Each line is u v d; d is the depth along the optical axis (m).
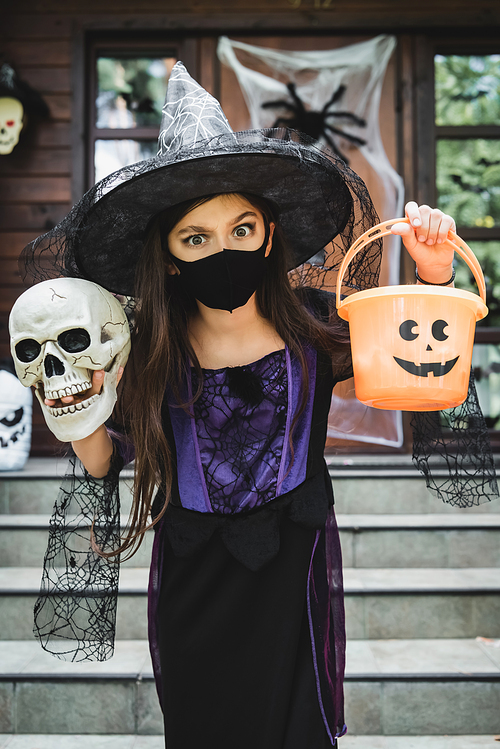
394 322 0.97
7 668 2.04
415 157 4.04
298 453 1.12
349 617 2.30
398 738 1.94
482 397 4.05
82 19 4.04
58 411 1.02
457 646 2.22
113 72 4.16
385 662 2.08
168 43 4.12
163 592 1.17
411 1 4.00
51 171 4.06
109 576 1.22
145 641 2.30
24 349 1.02
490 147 4.10
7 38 4.07
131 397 1.19
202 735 1.11
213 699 1.11
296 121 4.06
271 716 1.08
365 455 3.88
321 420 1.18
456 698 1.95
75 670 2.03
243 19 4.00
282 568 1.12
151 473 1.12
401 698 1.96
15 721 1.97
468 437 1.22
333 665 1.20
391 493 2.98
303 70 4.07
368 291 0.99
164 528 1.21
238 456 1.11
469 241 4.09
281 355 1.16
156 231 1.16
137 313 1.18
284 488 1.10
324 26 3.99
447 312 0.97
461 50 4.11
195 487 1.12
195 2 4.03
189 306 1.23
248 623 1.11
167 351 1.13
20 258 1.17
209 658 1.11
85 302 1.02
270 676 1.09
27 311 1.00
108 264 1.25
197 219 1.08
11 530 2.69
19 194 4.06
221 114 1.14
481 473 1.22
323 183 1.14
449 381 0.98
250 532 1.10
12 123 3.91
